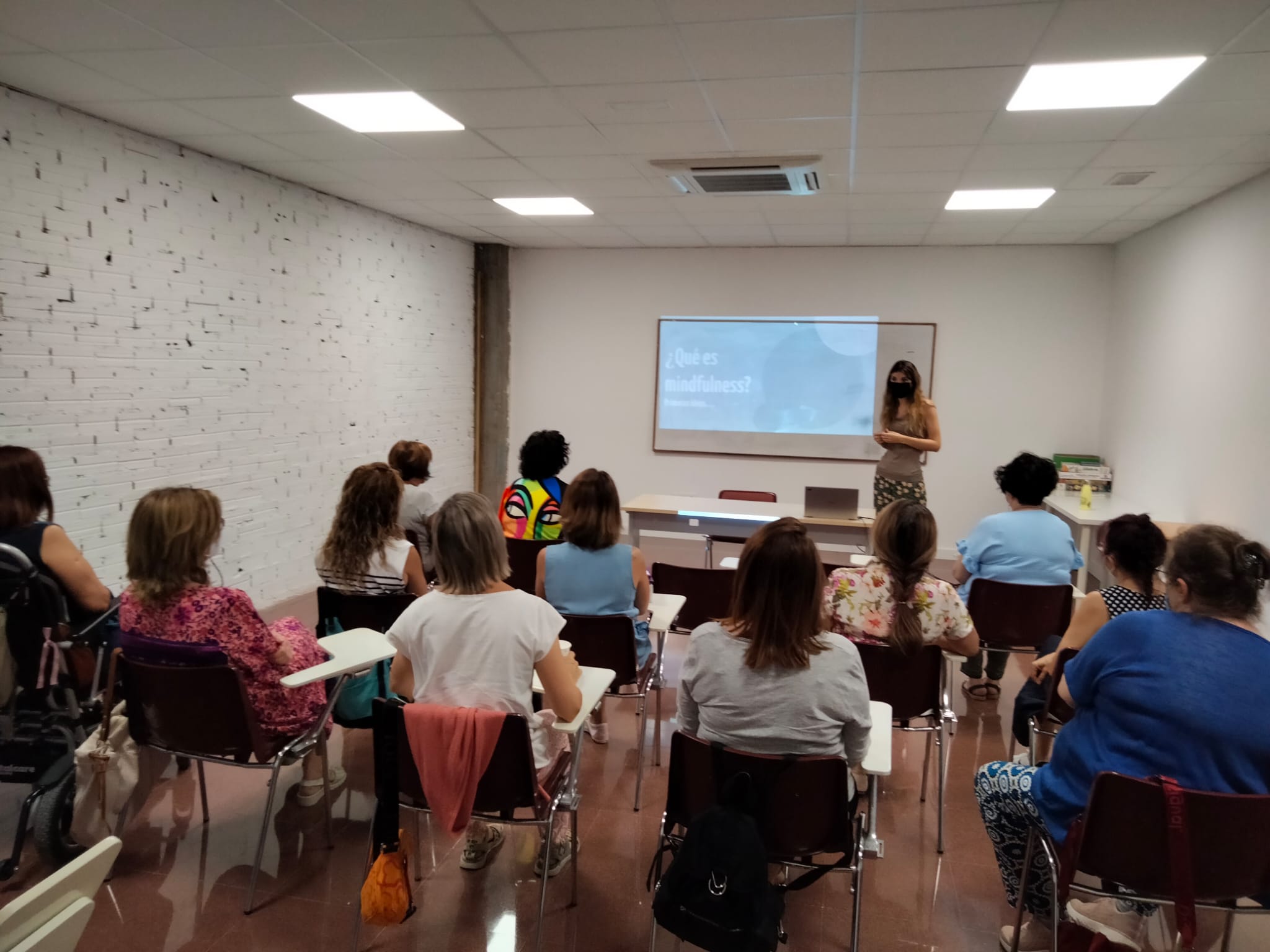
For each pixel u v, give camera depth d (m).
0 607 2.11
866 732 1.79
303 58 2.82
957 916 2.16
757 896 1.54
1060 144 3.59
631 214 5.54
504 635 1.87
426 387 6.50
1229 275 4.25
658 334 7.05
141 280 3.78
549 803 1.91
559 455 3.55
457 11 2.42
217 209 4.22
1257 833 1.45
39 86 3.14
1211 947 2.05
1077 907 2.11
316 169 4.43
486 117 3.45
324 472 5.27
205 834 2.46
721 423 7.02
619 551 2.65
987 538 3.18
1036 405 6.39
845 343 6.68
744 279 6.82
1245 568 1.54
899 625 2.31
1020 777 1.90
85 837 2.30
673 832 1.97
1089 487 5.39
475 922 2.09
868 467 6.77
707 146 3.81
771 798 1.67
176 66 2.90
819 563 1.71
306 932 2.04
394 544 2.64
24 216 3.22
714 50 2.67
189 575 2.10
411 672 2.00
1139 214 5.02
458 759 1.74
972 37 2.50
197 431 4.16
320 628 2.69
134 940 1.99
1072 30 2.43
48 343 3.34
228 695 2.00
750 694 1.72
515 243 7.04
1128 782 1.49
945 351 6.50
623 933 2.06
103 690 2.37
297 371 4.94
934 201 4.81
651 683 2.71
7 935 1.03
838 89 2.99
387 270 5.84
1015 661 4.18
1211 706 1.50
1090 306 6.22
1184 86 2.86
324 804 2.41
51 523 2.34
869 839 1.88
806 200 4.87
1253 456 3.94
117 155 3.62
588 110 3.33
